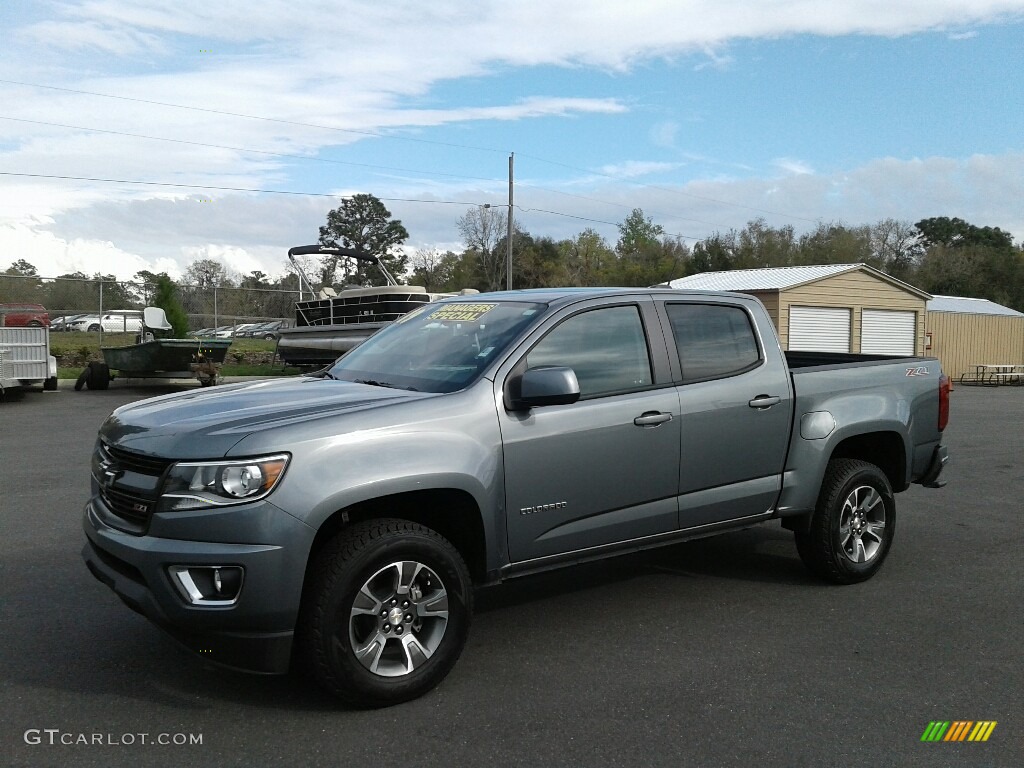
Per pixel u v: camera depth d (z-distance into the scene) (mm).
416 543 3730
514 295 4910
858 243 74500
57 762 3205
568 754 3305
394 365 4641
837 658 4305
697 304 5012
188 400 4191
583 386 4445
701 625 4773
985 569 5918
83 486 8273
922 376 5949
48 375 16984
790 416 5188
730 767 3221
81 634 4484
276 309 32625
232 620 3408
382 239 80562
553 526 4289
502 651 4383
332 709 3682
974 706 3768
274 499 3430
